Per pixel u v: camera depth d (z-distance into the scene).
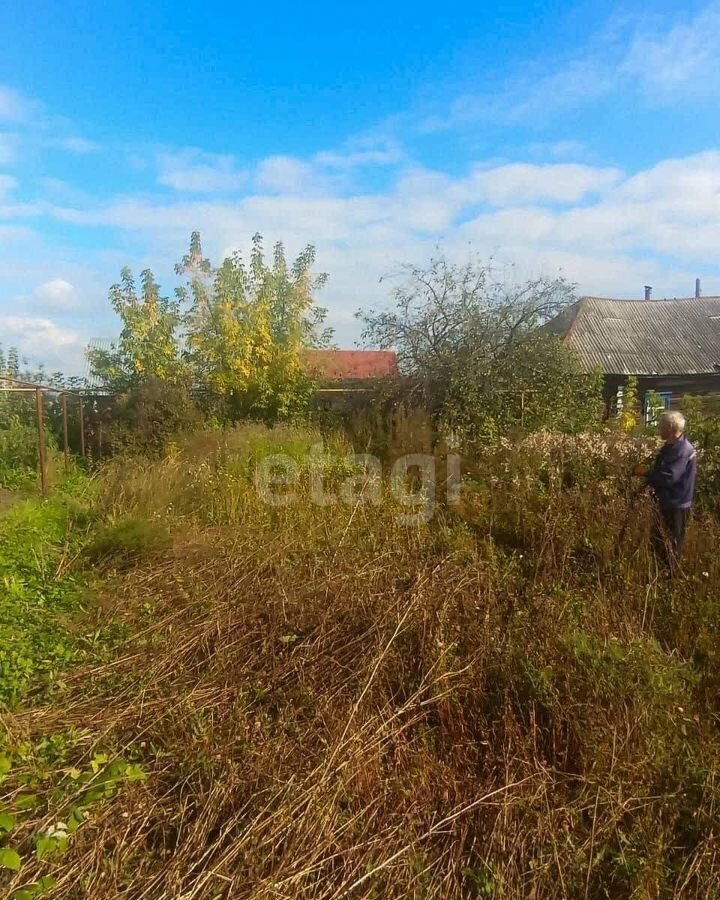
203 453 7.65
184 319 11.69
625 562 4.18
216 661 3.35
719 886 2.01
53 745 2.65
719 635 3.34
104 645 3.60
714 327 17.95
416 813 2.29
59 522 6.06
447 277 10.38
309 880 2.01
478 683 2.97
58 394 10.70
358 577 4.21
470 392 9.29
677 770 2.44
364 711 2.83
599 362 16.20
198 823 2.21
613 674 2.82
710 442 5.94
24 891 1.84
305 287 11.95
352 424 9.60
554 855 2.08
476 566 4.32
